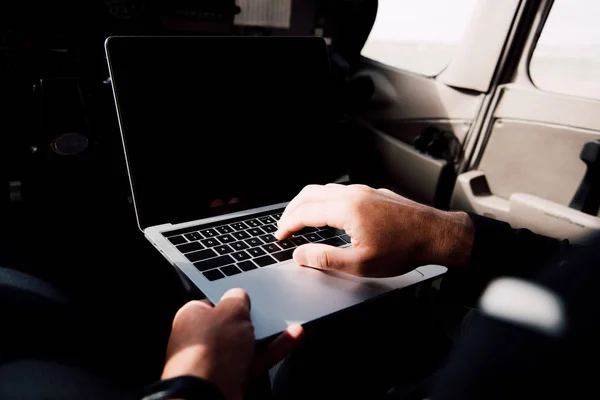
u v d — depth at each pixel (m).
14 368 0.44
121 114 0.72
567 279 0.31
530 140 1.30
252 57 0.87
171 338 0.47
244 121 0.86
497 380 0.29
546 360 0.28
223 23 1.28
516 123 1.32
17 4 0.88
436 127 1.51
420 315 0.83
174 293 0.83
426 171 1.50
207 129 0.82
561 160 1.25
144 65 0.74
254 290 0.61
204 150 0.81
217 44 0.83
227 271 0.65
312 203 0.68
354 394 0.66
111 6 1.02
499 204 1.36
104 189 1.01
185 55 0.79
